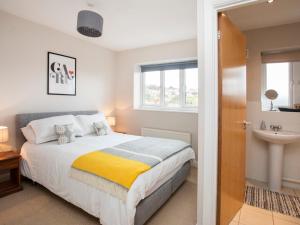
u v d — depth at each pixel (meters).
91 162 1.96
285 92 2.89
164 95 4.23
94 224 1.86
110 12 2.58
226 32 1.76
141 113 4.25
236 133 2.05
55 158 2.26
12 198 2.31
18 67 2.82
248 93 3.02
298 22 2.65
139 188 1.66
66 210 2.09
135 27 3.10
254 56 2.95
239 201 2.20
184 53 3.70
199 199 1.72
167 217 2.01
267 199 2.43
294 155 2.72
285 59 2.83
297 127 2.71
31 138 2.70
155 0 2.28
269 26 2.82
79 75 3.74
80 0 2.30
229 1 1.50
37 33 3.02
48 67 3.19
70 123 3.09
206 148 1.65
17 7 2.50
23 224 1.85
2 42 2.63
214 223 1.69
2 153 2.48
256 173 3.01
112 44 4.03
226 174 1.82
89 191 1.85
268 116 2.89
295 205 2.29
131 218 1.57
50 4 2.41
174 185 2.38
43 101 3.16
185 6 2.42
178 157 2.47
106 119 4.18
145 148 2.48
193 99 3.88
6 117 2.72
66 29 3.26
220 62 1.66
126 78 4.47
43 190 2.52
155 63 4.23
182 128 3.74
